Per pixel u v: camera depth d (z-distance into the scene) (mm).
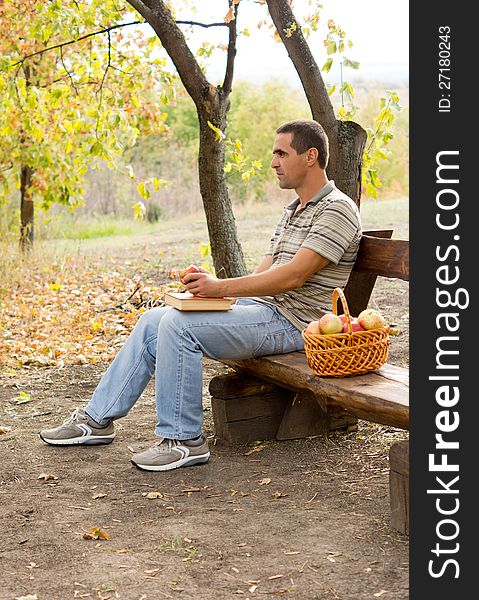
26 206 11422
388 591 2836
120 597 2900
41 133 9031
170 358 4207
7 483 4129
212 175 6375
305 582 2936
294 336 4340
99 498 3898
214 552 3234
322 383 3766
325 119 5359
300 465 4238
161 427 4266
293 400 4574
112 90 8828
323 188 4340
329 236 4176
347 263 4363
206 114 6316
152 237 14211
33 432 4945
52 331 7707
